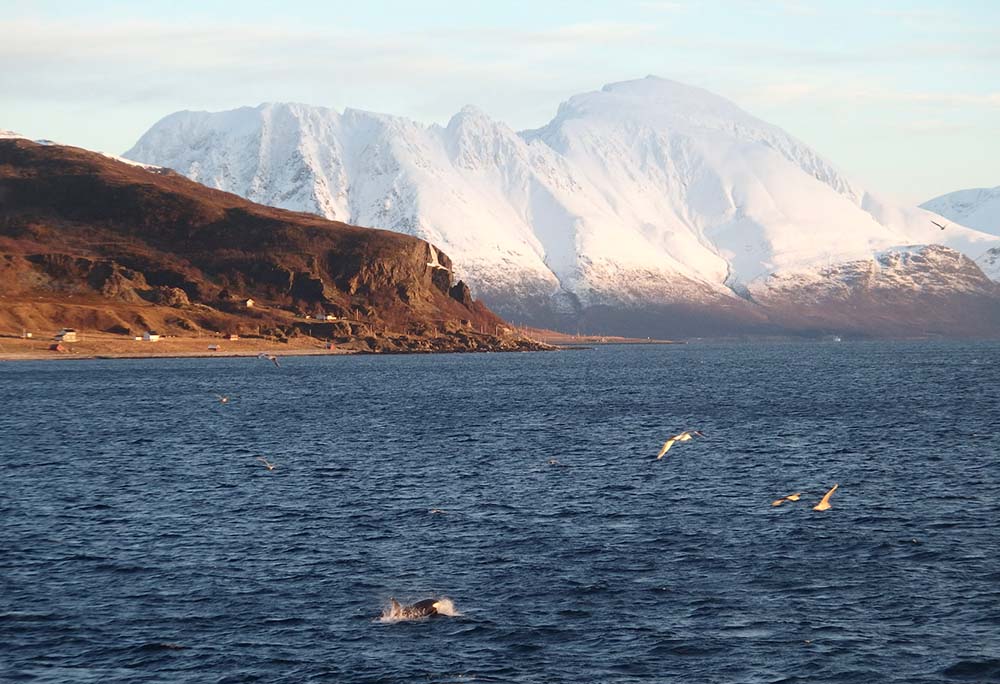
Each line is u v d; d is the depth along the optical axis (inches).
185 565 2942.9
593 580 2768.2
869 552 3004.4
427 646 2319.1
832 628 2390.5
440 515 3577.8
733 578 2775.6
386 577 2812.5
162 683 2139.5
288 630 2418.8
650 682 2132.1
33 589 2719.0
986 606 2509.8
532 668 2202.3
